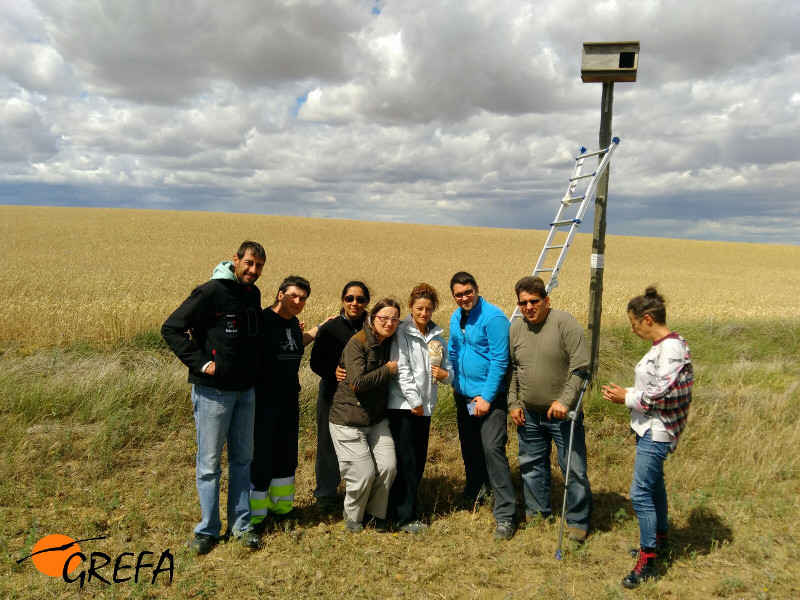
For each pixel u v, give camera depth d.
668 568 3.49
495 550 3.71
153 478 4.54
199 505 4.16
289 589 3.19
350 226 61.25
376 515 3.98
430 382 4.02
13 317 9.38
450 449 5.53
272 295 18.39
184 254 32.62
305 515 4.27
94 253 31.28
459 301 4.17
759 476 4.67
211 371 3.48
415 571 3.45
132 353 8.18
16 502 4.02
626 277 36.38
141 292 15.37
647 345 9.12
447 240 54.56
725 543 3.76
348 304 4.16
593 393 6.51
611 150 6.00
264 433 3.98
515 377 4.06
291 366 4.08
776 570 3.43
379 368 3.81
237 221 57.72
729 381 7.82
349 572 3.41
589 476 4.94
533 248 51.19
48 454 4.64
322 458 4.31
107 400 5.50
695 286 31.83
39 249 32.12
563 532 3.93
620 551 3.75
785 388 7.46
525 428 4.06
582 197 5.88
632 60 6.08
